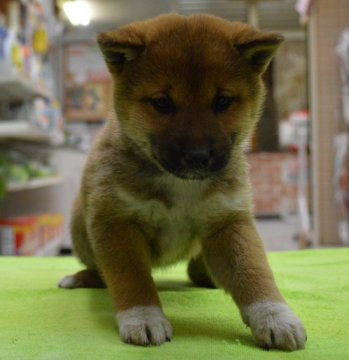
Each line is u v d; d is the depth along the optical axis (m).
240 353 0.32
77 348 0.33
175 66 0.39
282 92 2.14
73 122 1.85
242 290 0.38
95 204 0.42
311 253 0.68
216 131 0.39
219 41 0.41
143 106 0.41
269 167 2.01
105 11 1.75
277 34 0.41
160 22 0.43
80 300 0.45
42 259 0.68
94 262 0.50
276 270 0.58
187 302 0.45
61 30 1.63
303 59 2.13
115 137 0.44
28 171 1.07
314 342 0.35
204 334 0.36
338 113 1.04
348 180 1.02
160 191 0.42
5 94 1.09
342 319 0.39
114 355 0.32
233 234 0.41
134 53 0.41
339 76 1.03
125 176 0.42
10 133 0.96
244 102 0.42
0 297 0.46
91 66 1.86
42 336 0.36
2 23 0.91
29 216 1.16
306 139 1.38
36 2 1.13
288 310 0.36
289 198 2.01
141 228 0.43
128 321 0.35
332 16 1.03
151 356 0.32
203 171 0.39
